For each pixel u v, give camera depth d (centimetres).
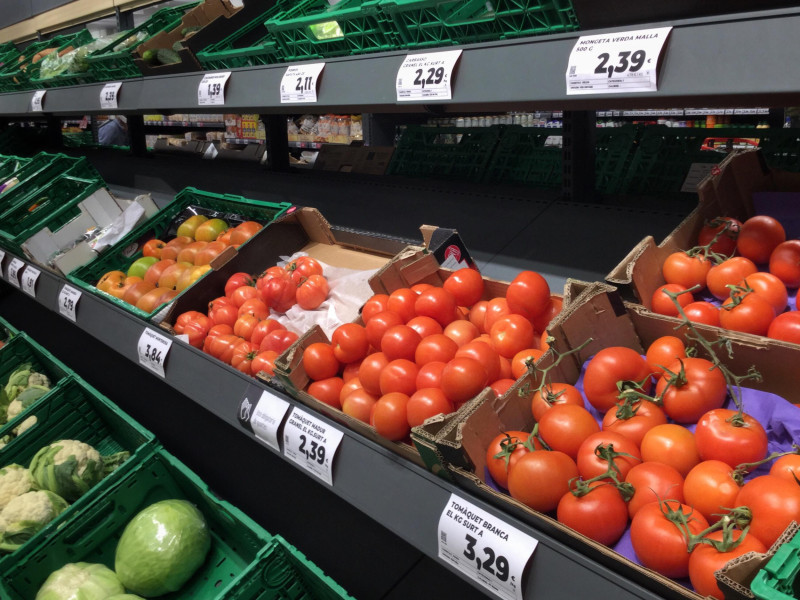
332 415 130
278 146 305
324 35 160
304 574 137
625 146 196
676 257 125
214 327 186
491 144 230
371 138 439
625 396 99
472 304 151
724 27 84
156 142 584
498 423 106
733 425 87
